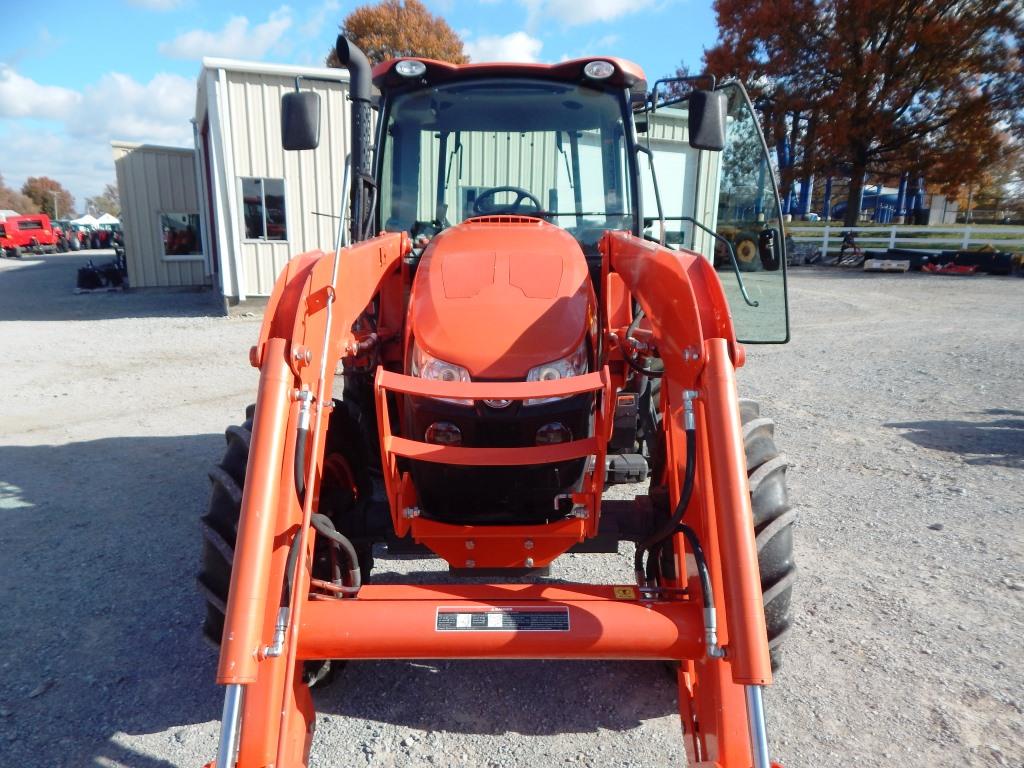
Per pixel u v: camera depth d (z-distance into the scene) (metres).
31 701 2.89
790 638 3.27
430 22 37.38
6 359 9.71
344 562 2.71
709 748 2.08
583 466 2.69
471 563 2.67
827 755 2.58
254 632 1.85
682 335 2.35
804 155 27.78
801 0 25.86
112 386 8.31
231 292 13.42
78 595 3.72
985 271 19.39
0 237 38.47
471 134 3.83
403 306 3.31
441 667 3.19
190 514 4.76
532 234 3.16
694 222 3.93
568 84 3.77
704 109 3.20
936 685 2.94
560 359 2.55
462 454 2.47
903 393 7.65
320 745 2.68
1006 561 3.96
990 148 26.14
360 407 3.34
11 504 4.91
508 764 2.58
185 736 2.70
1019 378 8.17
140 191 18.50
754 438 2.77
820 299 15.06
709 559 2.24
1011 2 24.62
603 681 3.07
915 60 25.53
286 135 3.15
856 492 4.97
